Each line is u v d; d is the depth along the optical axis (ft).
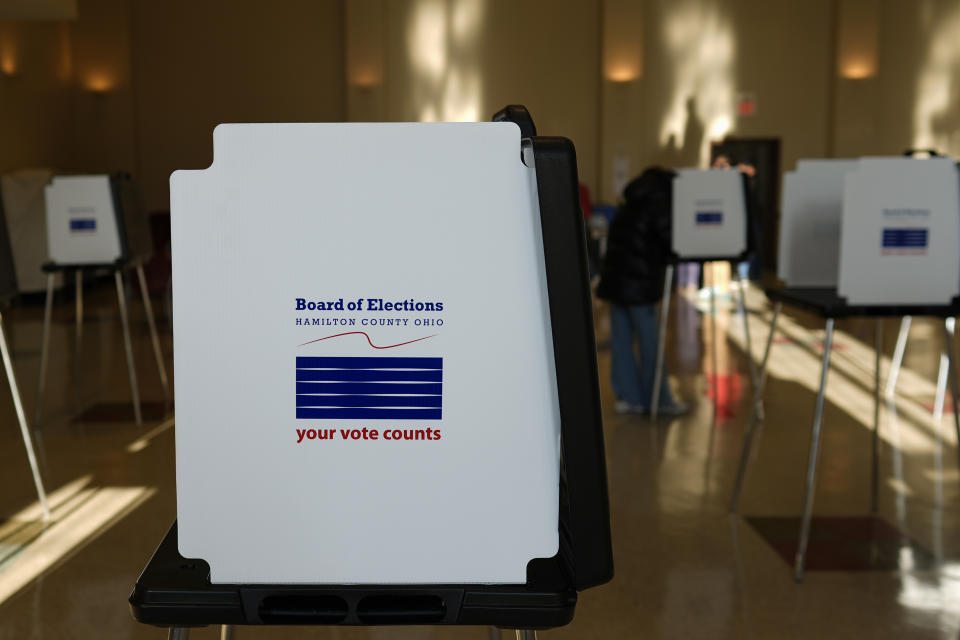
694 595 8.18
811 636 7.36
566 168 2.34
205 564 2.72
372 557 2.51
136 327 25.39
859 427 14.28
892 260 8.02
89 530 9.87
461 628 7.55
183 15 39.09
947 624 7.59
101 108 38.86
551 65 39.34
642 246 14.67
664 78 39.01
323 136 2.40
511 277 2.44
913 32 38.65
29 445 10.27
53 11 21.57
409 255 2.43
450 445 2.49
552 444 2.50
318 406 2.47
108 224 14.49
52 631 7.43
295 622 2.53
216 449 2.47
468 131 2.40
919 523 10.05
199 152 39.65
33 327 25.30
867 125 38.63
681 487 11.36
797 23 38.75
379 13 38.34
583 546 2.47
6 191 29.73
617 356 15.35
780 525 10.00
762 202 39.88
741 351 21.27
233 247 2.42
